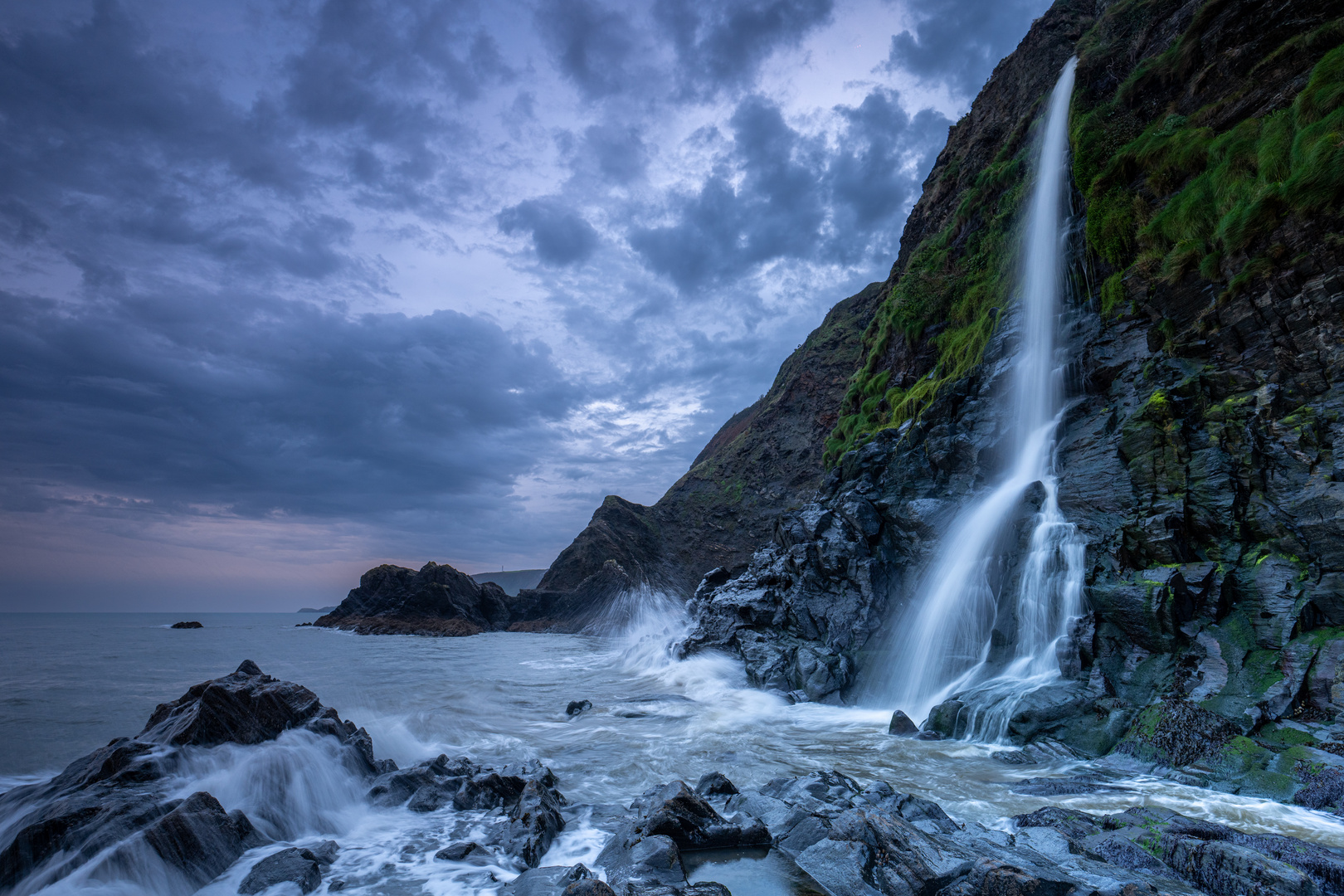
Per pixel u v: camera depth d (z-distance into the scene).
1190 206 15.66
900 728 13.90
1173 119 17.69
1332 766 8.34
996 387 20.05
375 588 76.81
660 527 76.81
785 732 14.31
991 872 5.56
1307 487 11.27
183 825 7.03
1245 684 10.36
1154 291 15.88
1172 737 10.17
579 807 9.11
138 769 8.69
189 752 9.39
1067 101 23.02
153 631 69.62
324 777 9.57
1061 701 12.13
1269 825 7.53
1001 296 23.59
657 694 20.58
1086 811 8.26
